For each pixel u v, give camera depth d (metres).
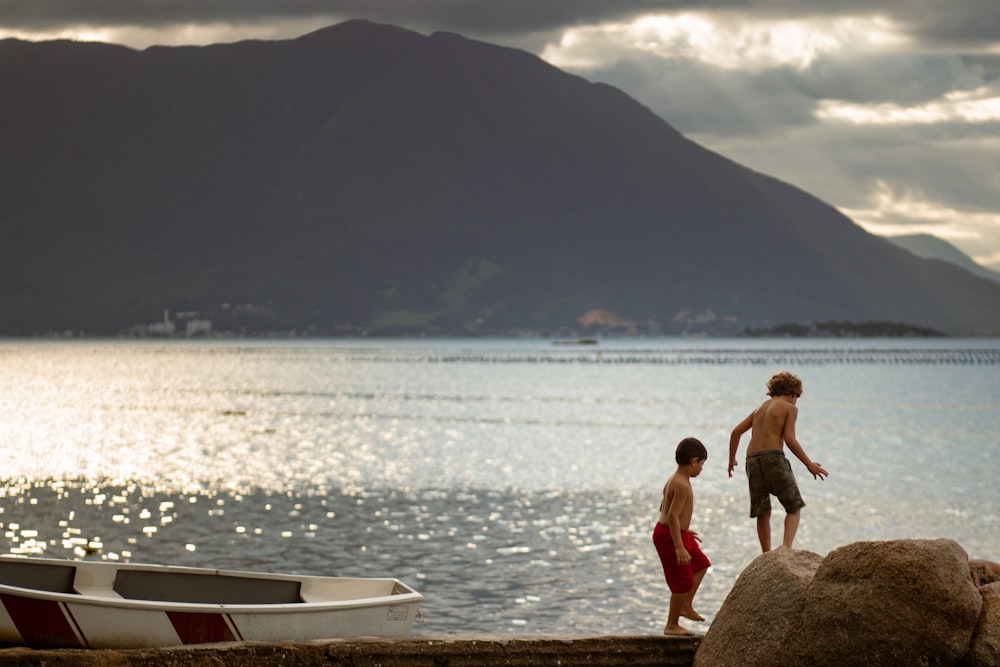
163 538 28.33
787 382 12.84
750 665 9.62
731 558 26.72
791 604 9.65
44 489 37.56
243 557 26.03
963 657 9.21
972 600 9.27
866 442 60.97
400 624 11.59
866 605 9.26
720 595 22.98
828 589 9.48
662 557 11.40
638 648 10.91
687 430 66.12
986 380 145.00
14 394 103.50
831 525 32.00
